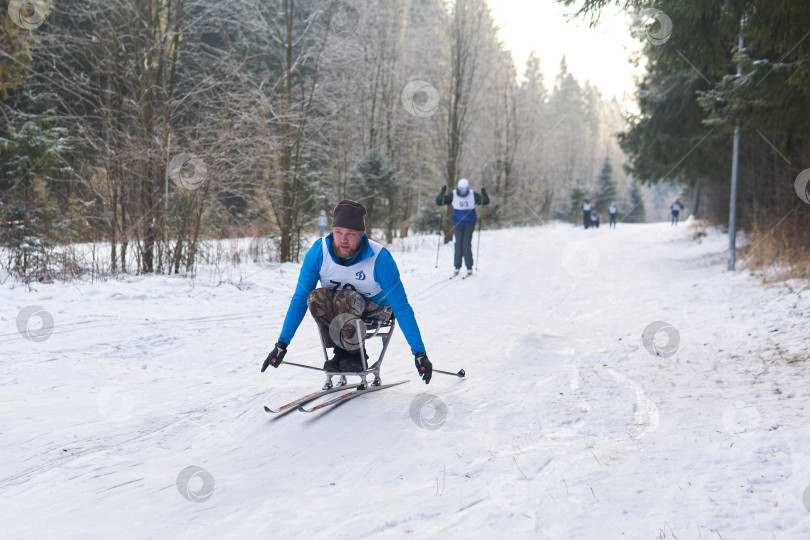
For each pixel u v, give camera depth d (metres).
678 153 15.08
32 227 8.45
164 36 9.80
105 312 6.41
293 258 12.24
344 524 2.24
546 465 2.82
